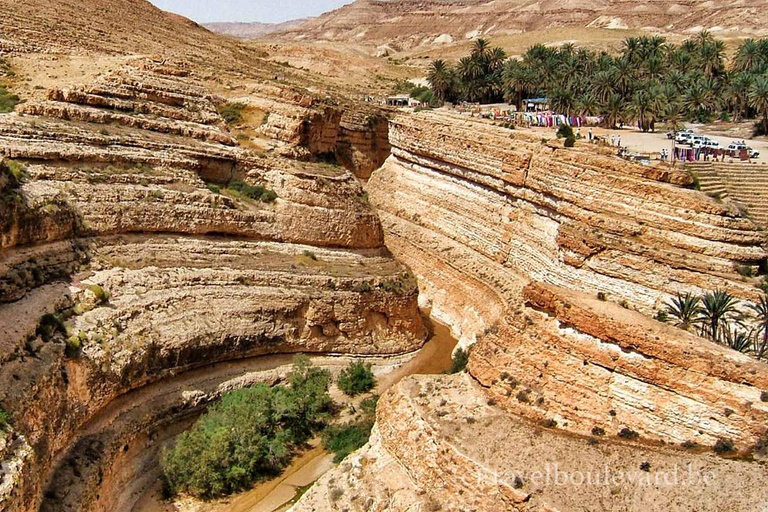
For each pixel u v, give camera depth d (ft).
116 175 141.69
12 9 239.71
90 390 107.96
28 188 120.78
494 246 195.42
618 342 84.89
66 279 119.55
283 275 153.38
